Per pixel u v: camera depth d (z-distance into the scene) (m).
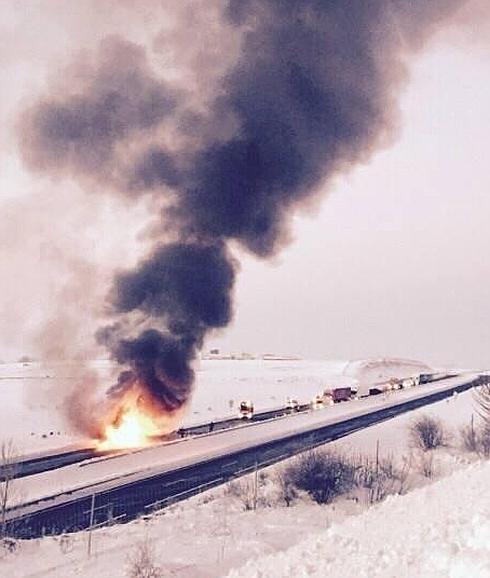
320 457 21.58
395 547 6.71
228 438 33.56
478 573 4.63
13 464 22.36
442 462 26.03
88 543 14.44
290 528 16.47
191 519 17.09
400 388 73.50
